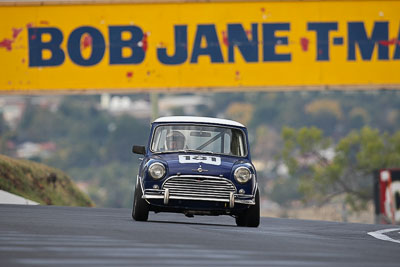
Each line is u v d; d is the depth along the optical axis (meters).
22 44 91.75
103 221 45.56
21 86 91.62
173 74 90.81
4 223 39.84
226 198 47.12
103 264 23.88
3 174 82.56
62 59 91.50
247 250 30.34
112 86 91.12
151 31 90.94
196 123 50.72
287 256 28.50
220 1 90.50
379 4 91.00
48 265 23.23
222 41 90.62
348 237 42.19
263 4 90.69
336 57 90.81
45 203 85.00
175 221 52.25
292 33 90.69
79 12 91.62
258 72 90.44
